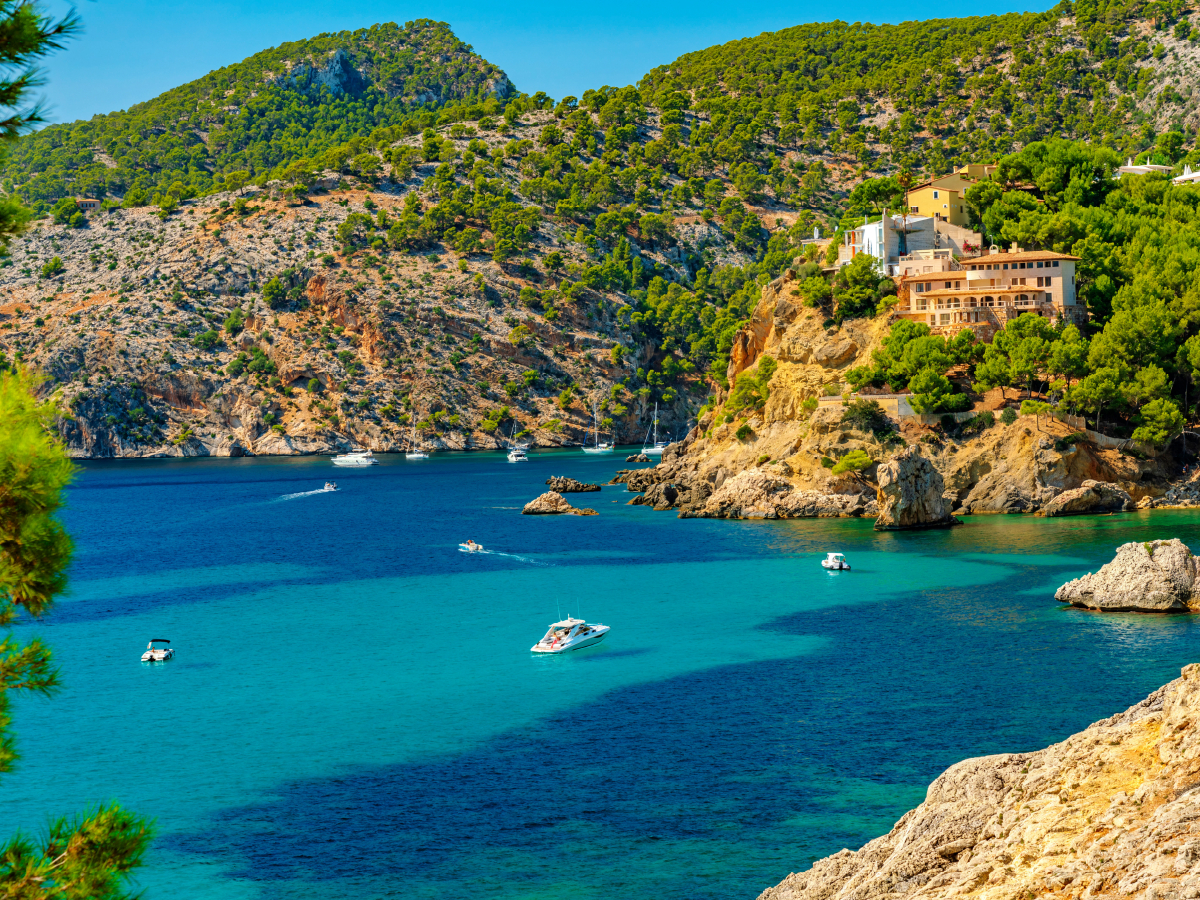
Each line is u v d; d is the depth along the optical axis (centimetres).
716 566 12900
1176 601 9531
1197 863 2375
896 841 3428
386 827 5662
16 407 1833
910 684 7756
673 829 5497
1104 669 7881
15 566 1802
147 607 11725
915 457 14800
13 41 1708
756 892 4825
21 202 1939
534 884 4972
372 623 10600
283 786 6281
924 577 11606
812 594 11075
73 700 8131
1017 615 9712
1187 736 2897
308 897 4928
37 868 1745
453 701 7856
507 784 6191
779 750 6544
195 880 5125
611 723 7212
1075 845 2706
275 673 8800
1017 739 6531
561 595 11656
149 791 6262
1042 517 14950
